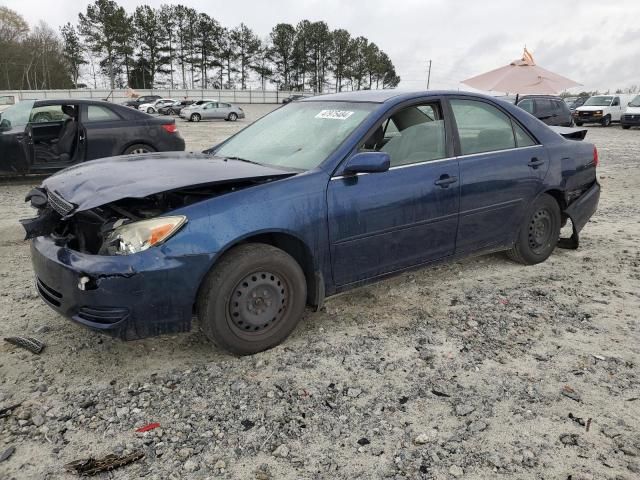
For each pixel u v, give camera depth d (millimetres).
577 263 5062
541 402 2826
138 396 2852
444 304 4074
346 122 3760
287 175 3318
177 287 2893
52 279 2986
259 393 2891
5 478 2264
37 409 2727
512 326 3719
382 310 3961
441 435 2562
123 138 8984
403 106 3848
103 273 2770
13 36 83125
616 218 7082
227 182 3059
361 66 98938
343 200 3408
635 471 2326
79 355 3266
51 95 62500
